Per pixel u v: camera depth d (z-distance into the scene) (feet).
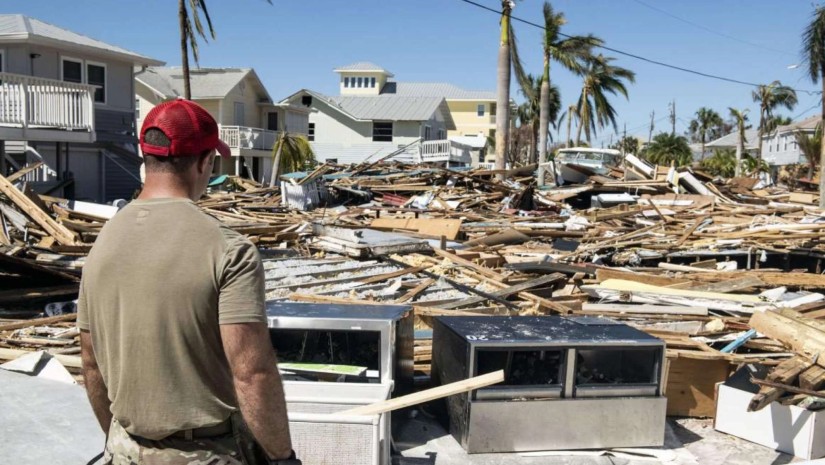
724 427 14.69
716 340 18.37
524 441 13.14
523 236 46.09
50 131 56.29
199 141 6.37
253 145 108.37
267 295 24.29
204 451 6.12
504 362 13.29
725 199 70.69
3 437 13.69
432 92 220.64
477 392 13.00
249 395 5.94
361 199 71.67
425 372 17.25
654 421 13.47
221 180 84.07
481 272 30.35
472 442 13.00
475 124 219.61
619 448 13.44
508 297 25.91
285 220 52.13
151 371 5.92
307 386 12.48
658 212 57.57
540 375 13.61
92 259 6.18
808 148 146.92
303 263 31.22
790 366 14.24
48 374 17.24
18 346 19.42
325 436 11.35
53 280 26.45
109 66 75.92
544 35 110.83
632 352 13.91
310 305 14.55
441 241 35.83
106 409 6.96
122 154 76.64
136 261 5.94
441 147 120.57
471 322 14.51
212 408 6.08
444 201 67.21
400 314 13.71
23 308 24.71
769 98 189.78
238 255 6.00
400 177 78.13
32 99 54.44
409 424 14.43
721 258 38.42
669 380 15.49
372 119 141.69
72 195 65.10
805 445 13.43
